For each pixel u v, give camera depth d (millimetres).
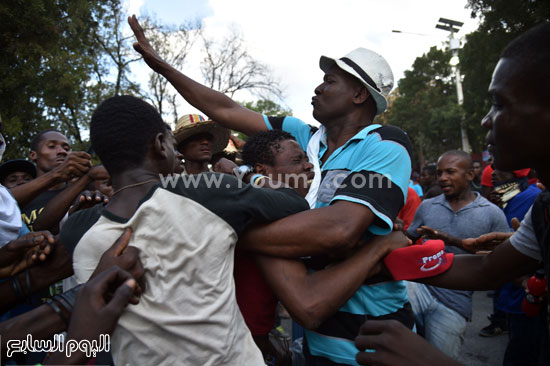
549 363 1468
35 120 11375
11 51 10086
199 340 1104
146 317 1080
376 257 1479
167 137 1321
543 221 1124
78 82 12062
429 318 2590
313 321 1307
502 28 12453
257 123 2094
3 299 1420
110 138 1185
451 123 34875
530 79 844
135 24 1978
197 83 2098
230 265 1220
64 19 12062
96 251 1136
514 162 928
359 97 1725
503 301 2664
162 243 1104
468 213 3158
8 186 3053
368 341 980
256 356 1260
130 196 1179
